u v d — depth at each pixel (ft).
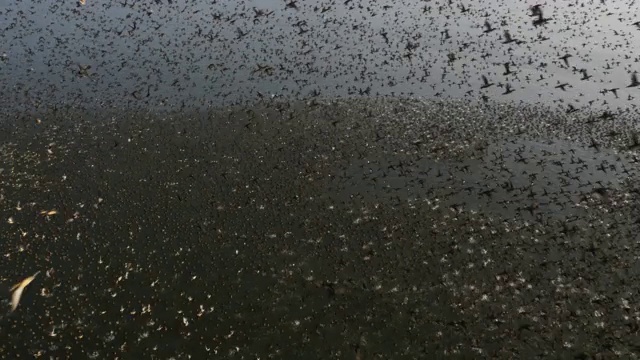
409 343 46.75
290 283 52.19
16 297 36.40
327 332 47.50
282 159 69.87
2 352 44.86
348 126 77.61
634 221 60.95
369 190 65.05
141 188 63.67
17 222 57.88
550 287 52.29
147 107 79.71
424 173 68.33
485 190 65.36
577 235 58.70
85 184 63.87
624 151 73.77
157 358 45.06
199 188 64.08
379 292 51.42
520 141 75.87
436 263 54.75
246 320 48.39
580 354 45.96
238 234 57.72
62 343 45.85
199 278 52.37
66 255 54.34
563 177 68.28
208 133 74.33
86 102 80.28
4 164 66.13
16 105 78.59
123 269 52.95
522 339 47.24
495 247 56.85
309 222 59.72
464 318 49.06
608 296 51.34
